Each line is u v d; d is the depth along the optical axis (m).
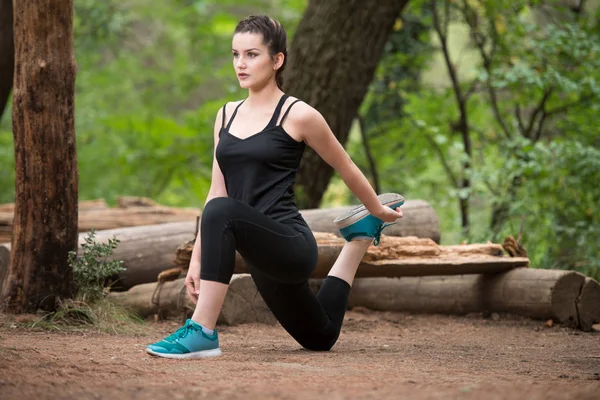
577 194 11.31
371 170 14.66
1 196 16.44
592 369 4.35
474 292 7.75
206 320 4.41
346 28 10.56
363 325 7.26
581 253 10.93
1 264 7.33
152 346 4.37
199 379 3.52
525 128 14.65
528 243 11.14
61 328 6.04
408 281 8.11
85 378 3.53
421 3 14.35
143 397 3.08
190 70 19.92
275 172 4.43
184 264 6.91
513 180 11.62
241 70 4.46
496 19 13.29
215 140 4.65
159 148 15.73
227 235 4.30
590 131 12.70
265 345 5.47
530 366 4.43
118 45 20.02
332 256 7.16
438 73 21.11
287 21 16.31
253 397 3.06
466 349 5.51
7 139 17.42
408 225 8.52
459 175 14.71
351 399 3.01
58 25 6.20
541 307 7.24
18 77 6.21
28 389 3.22
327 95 10.60
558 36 11.79
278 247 4.30
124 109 20.20
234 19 18.91
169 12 20.28
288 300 4.64
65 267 6.41
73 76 6.32
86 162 17.77
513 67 11.99
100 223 9.52
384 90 15.07
